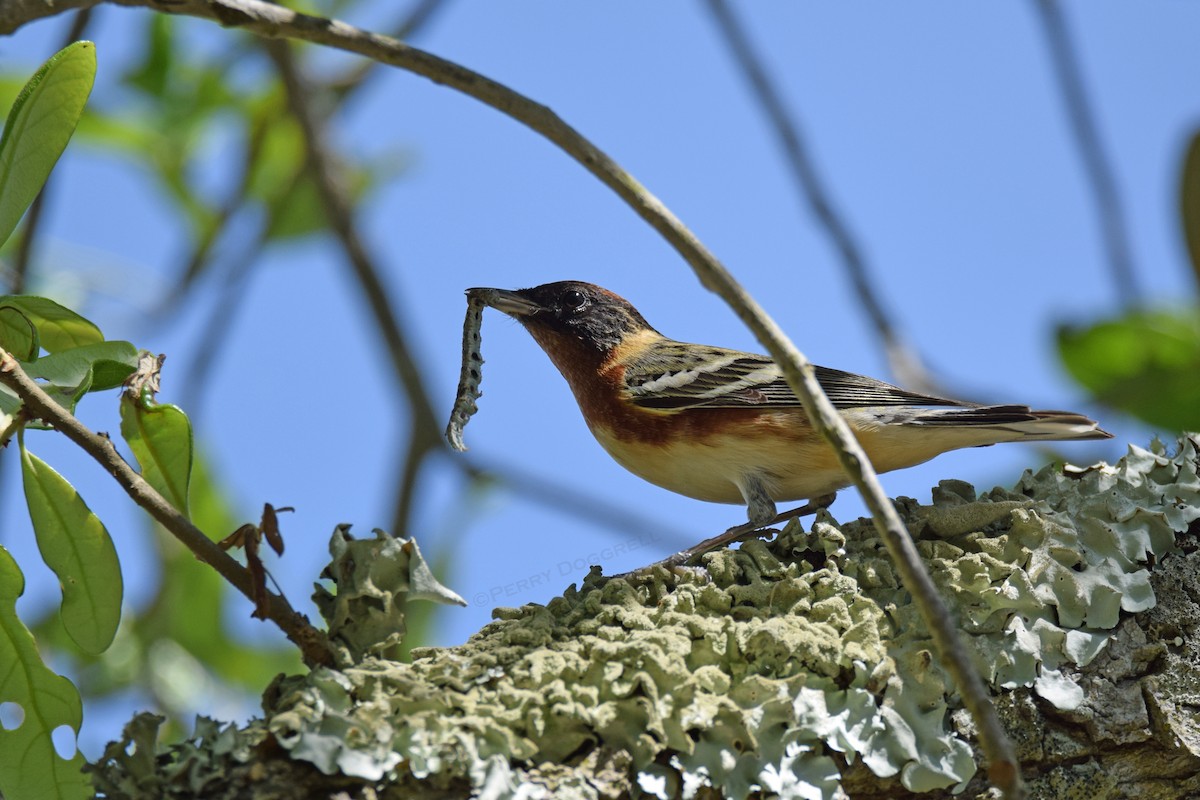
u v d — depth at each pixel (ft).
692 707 20.39
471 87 20.56
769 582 23.54
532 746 19.66
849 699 21.40
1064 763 22.56
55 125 21.95
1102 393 30.50
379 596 21.42
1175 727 22.72
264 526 21.20
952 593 23.24
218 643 46.32
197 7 20.66
